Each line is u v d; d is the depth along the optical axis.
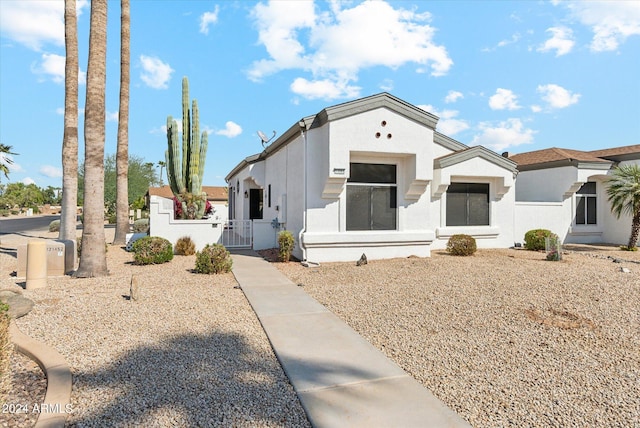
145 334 5.38
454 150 15.48
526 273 9.52
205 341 5.20
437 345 5.16
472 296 7.46
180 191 17.98
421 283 8.62
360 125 11.44
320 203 11.95
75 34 12.55
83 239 9.55
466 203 15.13
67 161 12.41
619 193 15.83
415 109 11.89
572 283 8.34
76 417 3.33
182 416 3.37
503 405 3.64
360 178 12.28
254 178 18.38
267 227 15.77
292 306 7.03
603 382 4.11
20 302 6.12
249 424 3.29
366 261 11.39
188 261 12.43
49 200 126.69
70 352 4.70
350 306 7.02
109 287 8.25
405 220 12.69
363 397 3.77
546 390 3.94
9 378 3.78
